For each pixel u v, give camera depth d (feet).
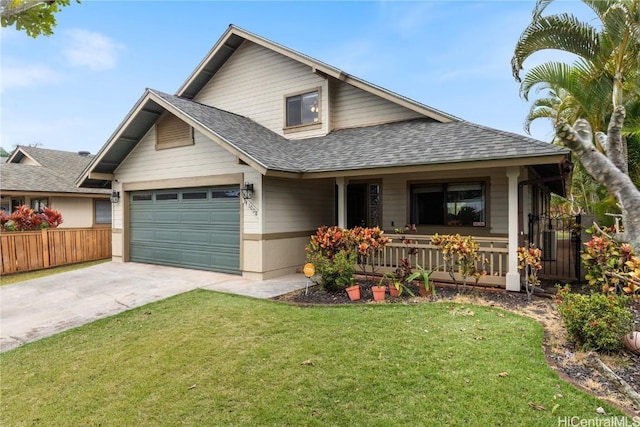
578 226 27.32
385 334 16.37
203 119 31.68
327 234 25.85
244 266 30.63
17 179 50.72
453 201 32.63
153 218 37.86
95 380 13.88
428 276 23.18
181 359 15.01
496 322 17.52
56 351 16.89
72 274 34.01
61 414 11.85
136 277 31.86
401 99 34.27
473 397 11.21
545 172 32.07
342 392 11.91
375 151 28.96
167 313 21.31
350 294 22.68
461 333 16.15
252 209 30.19
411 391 11.75
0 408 12.44
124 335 18.31
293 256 32.76
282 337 16.62
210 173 32.58
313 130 38.19
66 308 24.02
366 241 25.22
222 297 24.04
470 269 22.57
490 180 30.73
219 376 13.43
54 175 56.65
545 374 12.38
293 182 32.89
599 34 27.63
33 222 41.24
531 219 33.30
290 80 39.60
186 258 35.27
